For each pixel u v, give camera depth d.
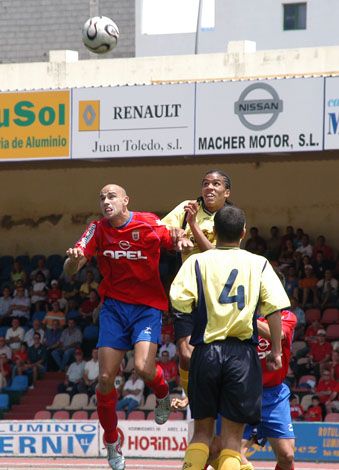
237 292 22.00
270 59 63.47
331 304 60.91
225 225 22.44
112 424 25.09
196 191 69.19
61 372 63.16
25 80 66.69
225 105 54.53
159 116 55.47
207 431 22.44
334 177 66.50
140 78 65.44
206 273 22.16
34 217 72.12
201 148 54.84
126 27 105.94
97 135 56.31
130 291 24.42
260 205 68.00
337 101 52.84
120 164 66.69
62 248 71.62
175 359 58.19
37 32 102.25
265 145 53.91
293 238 64.25
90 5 95.81
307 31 109.69
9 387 62.41
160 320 24.56
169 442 49.00
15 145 57.56
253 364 22.02
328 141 52.88
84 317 65.06
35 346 63.69
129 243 24.12
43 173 71.88
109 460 25.42
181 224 25.80
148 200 70.25
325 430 46.53
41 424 50.84
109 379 24.45
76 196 71.38
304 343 57.78
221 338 21.89
